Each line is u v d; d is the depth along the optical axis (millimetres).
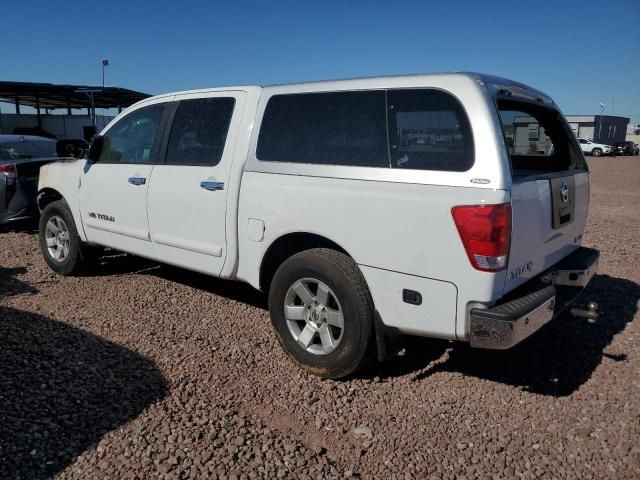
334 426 3529
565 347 4781
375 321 3777
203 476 2963
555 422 3617
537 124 4734
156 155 5289
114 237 5785
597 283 6633
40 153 9711
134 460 3066
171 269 6949
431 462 3188
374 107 3852
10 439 3193
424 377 4207
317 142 4121
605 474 3104
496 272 3283
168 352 4480
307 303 4117
